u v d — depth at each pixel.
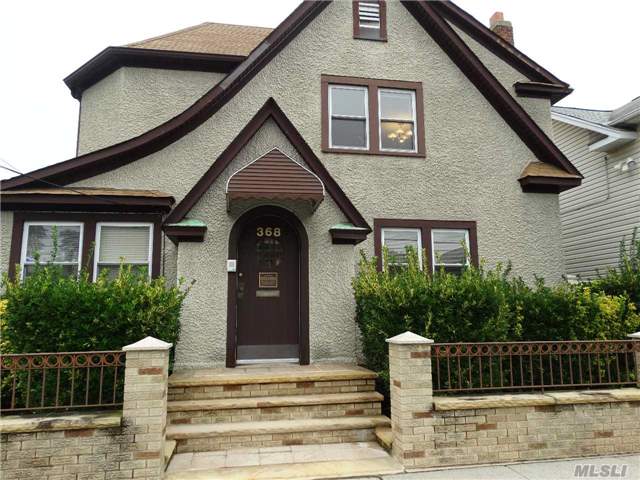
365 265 7.43
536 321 6.20
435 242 9.07
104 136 9.42
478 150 9.42
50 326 5.17
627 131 10.23
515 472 4.77
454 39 9.44
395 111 9.36
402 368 4.99
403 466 4.83
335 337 7.25
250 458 5.06
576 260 12.14
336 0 9.39
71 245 7.93
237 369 6.75
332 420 5.72
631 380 5.89
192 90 9.53
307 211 7.49
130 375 4.55
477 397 5.20
